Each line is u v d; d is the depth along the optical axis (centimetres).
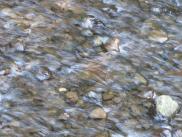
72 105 833
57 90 858
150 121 830
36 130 769
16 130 761
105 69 934
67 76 897
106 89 883
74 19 1060
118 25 1076
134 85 908
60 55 946
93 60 952
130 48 1012
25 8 1062
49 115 802
